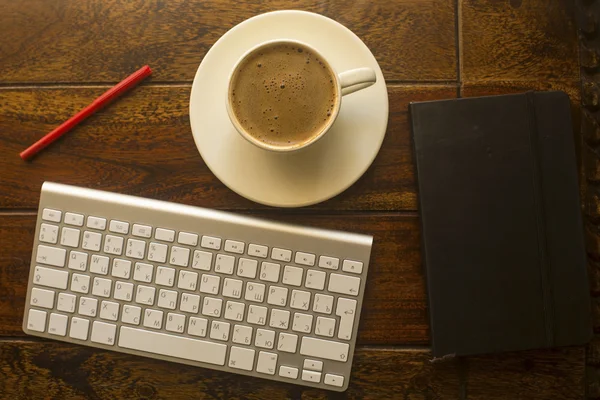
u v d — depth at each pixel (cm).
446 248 60
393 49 64
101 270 61
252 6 64
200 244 61
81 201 61
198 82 58
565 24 64
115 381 64
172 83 64
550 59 64
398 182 63
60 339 62
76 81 64
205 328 61
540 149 60
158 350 61
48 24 64
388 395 63
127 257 61
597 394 62
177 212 61
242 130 52
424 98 64
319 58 52
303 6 64
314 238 61
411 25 64
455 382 63
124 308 61
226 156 58
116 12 64
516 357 63
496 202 60
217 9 64
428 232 60
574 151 60
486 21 64
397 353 63
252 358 61
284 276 61
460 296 60
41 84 64
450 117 60
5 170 64
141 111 64
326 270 61
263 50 53
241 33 58
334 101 52
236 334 61
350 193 63
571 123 60
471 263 60
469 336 60
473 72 64
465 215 60
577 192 60
